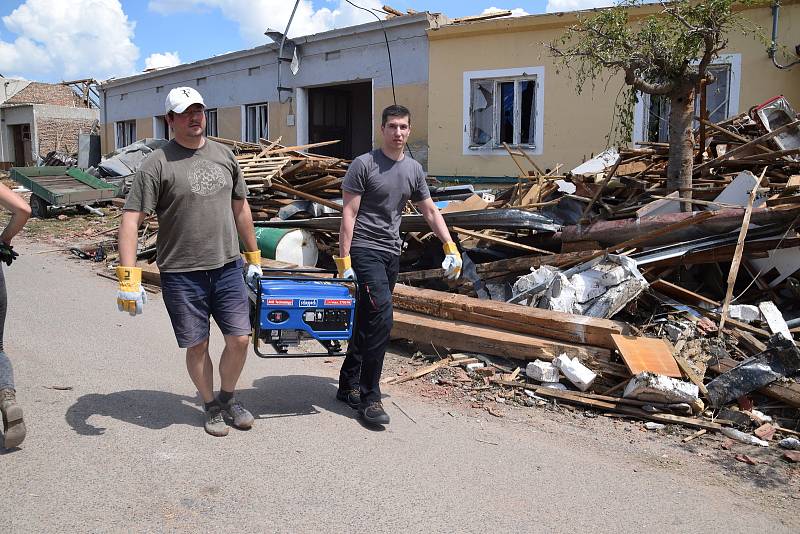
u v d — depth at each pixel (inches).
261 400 192.5
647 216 271.1
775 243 241.3
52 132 1328.7
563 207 318.3
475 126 554.6
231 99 774.5
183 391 197.8
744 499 145.5
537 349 212.4
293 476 145.8
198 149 157.3
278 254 340.5
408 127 174.4
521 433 175.8
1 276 154.1
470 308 235.6
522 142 534.3
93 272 387.5
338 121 744.3
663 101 470.3
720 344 215.5
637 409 188.7
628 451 167.3
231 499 134.9
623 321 240.4
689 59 271.6
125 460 150.1
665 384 185.5
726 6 253.6
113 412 178.2
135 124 957.8
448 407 192.1
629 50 275.0
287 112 705.6
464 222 293.3
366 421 175.6
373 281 172.4
